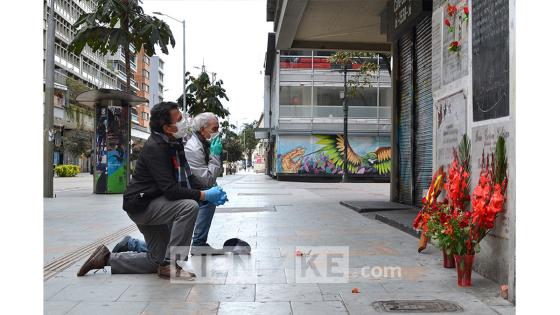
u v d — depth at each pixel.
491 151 4.95
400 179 13.31
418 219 6.57
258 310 4.15
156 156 5.00
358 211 11.82
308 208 12.99
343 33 16.62
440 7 6.79
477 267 5.38
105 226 9.52
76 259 6.31
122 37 16.39
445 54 6.55
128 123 18.73
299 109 37.22
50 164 16.83
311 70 37.28
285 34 15.95
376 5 13.81
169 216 5.09
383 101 37.22
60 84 52.50
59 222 10.12
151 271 5.48
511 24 4.30
